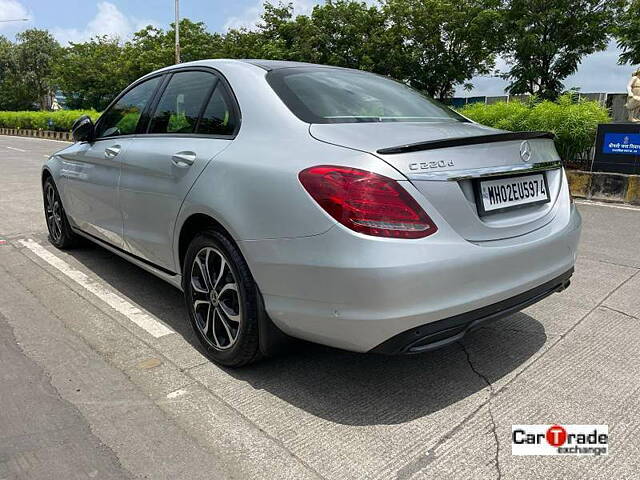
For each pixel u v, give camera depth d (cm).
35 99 5622
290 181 238
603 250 543
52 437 232
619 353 315
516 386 278
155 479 208
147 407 256
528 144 274
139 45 3597
